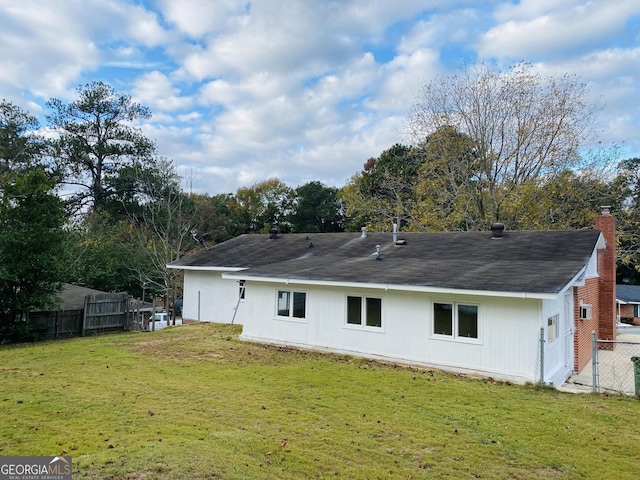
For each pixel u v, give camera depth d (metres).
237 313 19.89
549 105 26.94
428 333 11.44
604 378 11.55
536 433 6.99
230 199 57.66
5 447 5.90
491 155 28.56
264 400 8.45
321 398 8.65
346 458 5.91
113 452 5.68
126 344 14.66
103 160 40.81
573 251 12.98
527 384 9.80
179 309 39.81
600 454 6.25
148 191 36.47
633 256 26.72
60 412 7.48
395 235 18.09
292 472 5.39
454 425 7.29
